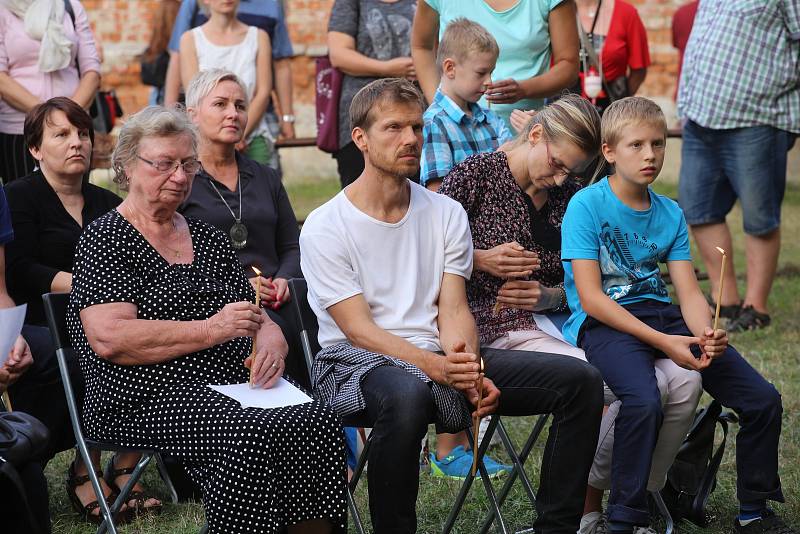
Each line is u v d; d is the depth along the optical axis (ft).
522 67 39.83
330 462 24.79
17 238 32.42
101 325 25.52
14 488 22.62
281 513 24.39
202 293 26.81
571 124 29.17
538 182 30.30
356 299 27.04
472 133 35.55
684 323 29.22
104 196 34.37
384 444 24.61
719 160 51.55
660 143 28.71
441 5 40.45
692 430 29.68
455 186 30.66
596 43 54.65
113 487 31.32
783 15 48.75
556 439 26.22
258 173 36.40
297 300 29.30
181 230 27.71
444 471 33.99
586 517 28.45
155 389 25.79
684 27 65.77
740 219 82.64
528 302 30.35
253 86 51.13
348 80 46.78
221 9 50.37
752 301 51.72
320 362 27.30
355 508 27.84
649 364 27.73
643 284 29.25
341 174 48.08
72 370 29.45
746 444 28.43
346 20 46.88
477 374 25.66
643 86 98.63
